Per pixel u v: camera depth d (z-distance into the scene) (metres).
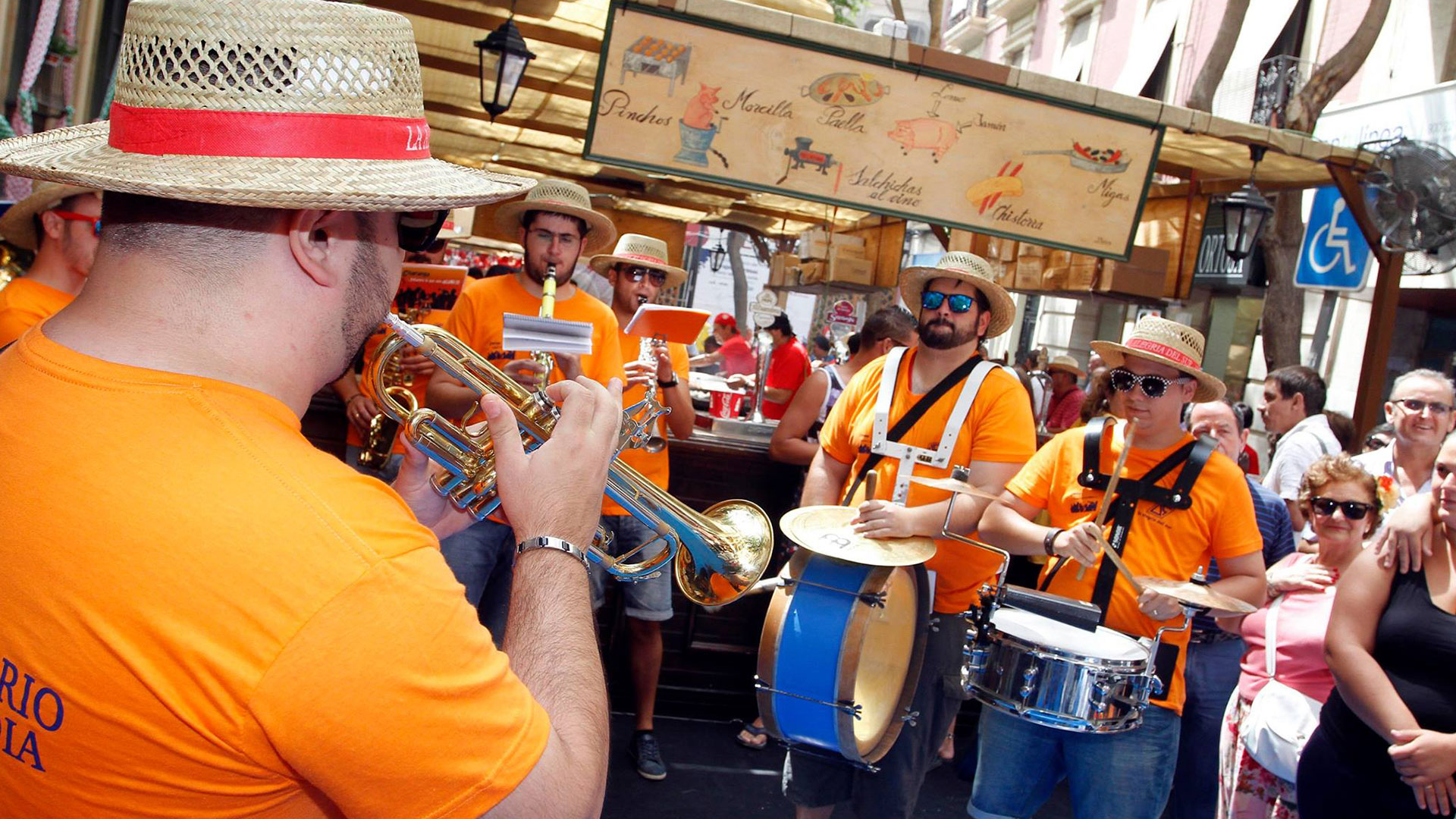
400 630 0.89
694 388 7.03
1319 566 3.44
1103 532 3.19
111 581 0.87
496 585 3.77
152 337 0.96
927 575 3.31
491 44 5.04
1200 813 3.79
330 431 4.66
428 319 3.96
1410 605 2.74
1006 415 3.48
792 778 3.42
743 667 4.99
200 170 0.94
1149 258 7.65
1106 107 5.27
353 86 1.00
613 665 4.86
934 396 3.53
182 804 0.90
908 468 3.47
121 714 0.88
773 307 7.91
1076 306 17.92
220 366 0.97
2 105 5.15
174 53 0.95
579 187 3.88
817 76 4.94
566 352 2.33
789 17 4.82
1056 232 5.38
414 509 1.51
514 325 2.28
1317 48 12.63
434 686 0.90
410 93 1.08
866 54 4.95
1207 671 3.81
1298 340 9.77
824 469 3.79
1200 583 3.21
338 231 1.03
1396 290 6.46
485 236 9.88
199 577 0.87
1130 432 3.21
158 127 0.96
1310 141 5.86
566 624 1.08
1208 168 7.09
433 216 1.15
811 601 3.05
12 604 0.90
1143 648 3.08
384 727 0.88
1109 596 3.29
